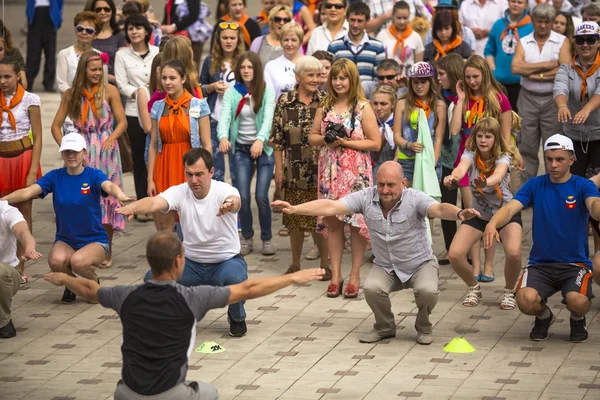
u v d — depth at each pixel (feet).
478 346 38.11
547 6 56.54
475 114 46.14
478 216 39.19
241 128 50.52
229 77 53.93
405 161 47.93
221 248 38.27
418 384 34.27
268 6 69.00
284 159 47.01
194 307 26.73
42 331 40.57
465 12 66.49
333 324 41.04
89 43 55.36
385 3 67.56
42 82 86.89
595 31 48.21
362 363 36.45
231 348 38.27
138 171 57.00
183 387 26.35
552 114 57.06
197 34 70.49
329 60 51.83
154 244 26.81
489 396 33.04
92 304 44.24
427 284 37.50
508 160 41.70
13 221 38.17
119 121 48.67
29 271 49.19
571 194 38.09
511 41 59.88
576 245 38.22
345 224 46.98
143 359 26.21
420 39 60.64
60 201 42.19
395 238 37.86
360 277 47.62
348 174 44.29
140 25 55.88
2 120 46.98
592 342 38.42
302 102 46.62
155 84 49.49
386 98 49.80
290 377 35.14
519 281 38.63
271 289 27.37
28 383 34.99
